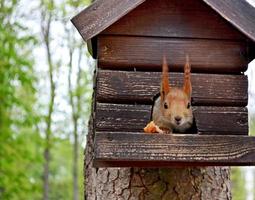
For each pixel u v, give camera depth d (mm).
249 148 1428
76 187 4031
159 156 1405
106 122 1461
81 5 3146
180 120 1403
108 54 1476
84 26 1450
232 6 1468
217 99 1491
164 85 1426
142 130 1465
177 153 1408
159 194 1568
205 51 1503
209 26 1505
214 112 1487
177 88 1439
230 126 1485
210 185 1599
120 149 1400
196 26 1502
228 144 1426
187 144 1414
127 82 1475
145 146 1405
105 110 1464
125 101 1474
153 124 1417
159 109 1441
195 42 1503
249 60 1556
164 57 1429
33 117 3260
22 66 3186
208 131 1479
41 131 4113
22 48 3518
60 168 6707
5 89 3078
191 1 1505
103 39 1479
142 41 1488
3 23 3338
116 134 1402
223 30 1508
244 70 1512
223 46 1508
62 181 6609
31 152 3297
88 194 1660
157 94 1479
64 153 5629
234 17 1466
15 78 3102
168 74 1489
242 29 1464
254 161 1427
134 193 1570
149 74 1481
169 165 1466
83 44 3699
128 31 1482
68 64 3928
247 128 1488
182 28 1498
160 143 1408
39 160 3352
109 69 1481
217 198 1600
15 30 3246
